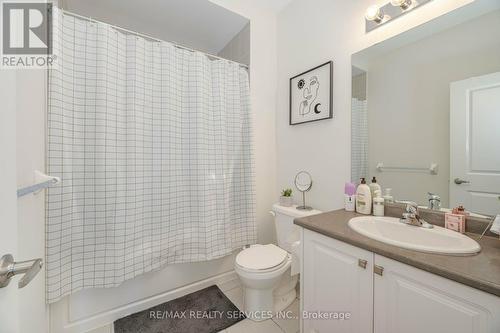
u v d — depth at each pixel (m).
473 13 1.00
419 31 1.17
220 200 1.78
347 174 1.52
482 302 0.62
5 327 0.42
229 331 1.39
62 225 1.22
